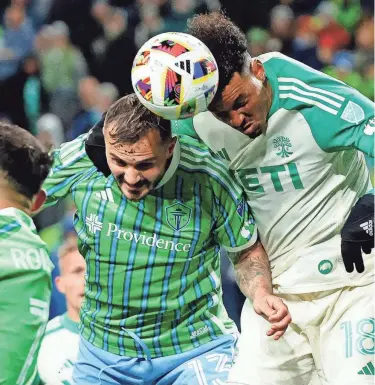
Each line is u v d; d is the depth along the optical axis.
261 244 9.82
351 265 9.48
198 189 9.26
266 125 9.27
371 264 9.76
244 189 9.59
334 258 9.70
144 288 9.31
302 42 28.81
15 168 8.03
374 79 26.69
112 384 9.63
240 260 9.75
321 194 9.56
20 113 29.33
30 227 8.13
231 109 8.93
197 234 9.28
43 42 28.98
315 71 9.35
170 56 8.35
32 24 31.28
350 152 9.66
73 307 11.98
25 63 29.33
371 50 27.58
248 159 9.40
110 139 8.67
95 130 9.19
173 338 9.51
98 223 9.30
